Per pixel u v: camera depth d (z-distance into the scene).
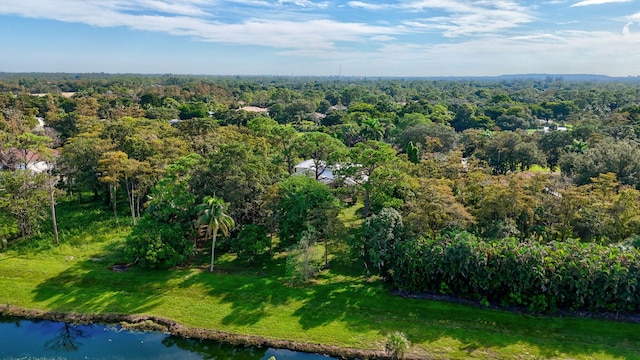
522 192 40.72
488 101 180.88
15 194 44.16
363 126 88.38
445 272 33.97
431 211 37.72
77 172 53.88
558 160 68.56
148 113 110.19
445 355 28.47
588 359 27.80
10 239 44.72
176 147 56.19
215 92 187.12
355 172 47.06
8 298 35.03
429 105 137.88
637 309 31.53
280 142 64.69
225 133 66.50
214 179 43.81
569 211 39.62
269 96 183.88
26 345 29.97
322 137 57.53
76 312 33.47
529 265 31.92
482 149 78.44
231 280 37.62
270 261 41.50
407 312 32.88
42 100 115.94
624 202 38.56
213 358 28.95
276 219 40.97
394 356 28.14
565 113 140.62
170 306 34.16
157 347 29.95
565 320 31.44
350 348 29.39
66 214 52.81
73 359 28.55
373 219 37.62
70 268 39.53
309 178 44.06
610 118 96.38
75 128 82.00
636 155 52.69
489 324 31.33
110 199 56.66
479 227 40.22
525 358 28.03
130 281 37.41
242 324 31.97
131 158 52.59
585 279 31.27
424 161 54.41
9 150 56.78
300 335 30.75
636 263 30.98
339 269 39.72
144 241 38.84
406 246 35.03
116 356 28.95
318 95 197.62
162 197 42.88
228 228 40.47
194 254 42.56
